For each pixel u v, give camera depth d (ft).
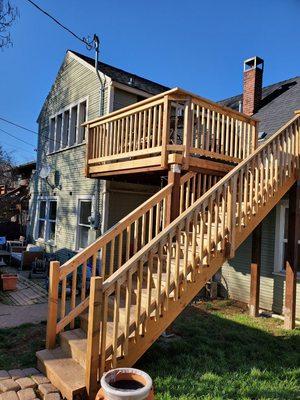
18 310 21.76
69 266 14.67
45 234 41.34
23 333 17.08
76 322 17.10
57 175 39.06
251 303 23.17
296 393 11.46
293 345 17.13
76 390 10.55
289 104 32.96
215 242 14.85
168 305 13.17
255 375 12.78
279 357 15.29
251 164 16.83
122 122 21.91
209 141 19.12
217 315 22.06
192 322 19.92
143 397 8.18
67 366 12.15
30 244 42.06
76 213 34.58
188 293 13.83
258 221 17.24
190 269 14.15
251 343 16.89
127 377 9.07
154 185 32.76
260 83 37.50
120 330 12.94
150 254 12.41
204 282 14.38
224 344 16.37
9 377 12.10
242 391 11.25
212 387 11.39
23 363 13.50
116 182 30.78
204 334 17.67
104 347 11.09
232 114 20.35
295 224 20.58
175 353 14.75
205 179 19.76
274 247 24.90
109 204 30.48
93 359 10.74
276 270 24.71
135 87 32.04
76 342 13.12
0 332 17.15
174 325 18.97
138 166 19.99
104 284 11.12
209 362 13.79
